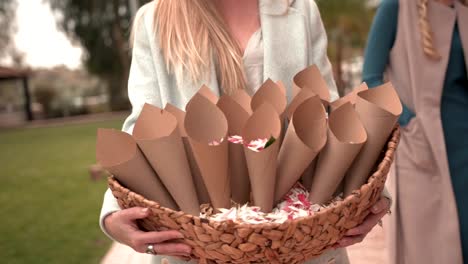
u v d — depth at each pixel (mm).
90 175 6617
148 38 1052
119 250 3266
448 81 1624
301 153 815
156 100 1035
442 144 1577
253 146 810
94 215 4688
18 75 22047
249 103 938
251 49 1052
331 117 843
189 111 856
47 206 5219
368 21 13836
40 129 17312
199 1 1029
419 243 1603
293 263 807
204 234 761
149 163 839
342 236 835
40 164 8367
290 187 857
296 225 739
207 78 1015
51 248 3775
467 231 1591
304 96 916
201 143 790
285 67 1045
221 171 825
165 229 813
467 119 1611
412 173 1615
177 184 836
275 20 1058
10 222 4664
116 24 21797
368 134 840
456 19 1611
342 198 891
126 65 22125
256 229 731
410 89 1648
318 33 1118
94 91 28719
